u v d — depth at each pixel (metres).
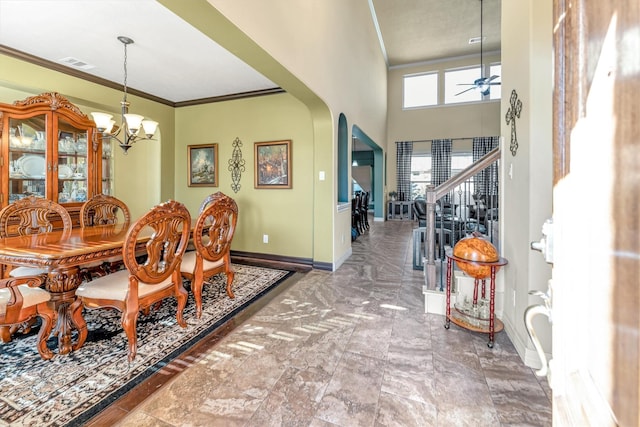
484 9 6.97
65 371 1.80
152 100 4.58
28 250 1.87
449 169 9.55
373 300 2.93
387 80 9.92
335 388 1.64
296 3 2.86
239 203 4.65
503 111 2.41
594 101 0.48
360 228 7.09
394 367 1.83
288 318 2.53
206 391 1.62
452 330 2.30
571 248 0.58
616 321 0.42
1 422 1.40
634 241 0.37
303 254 4.33
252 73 3.76
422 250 4.16
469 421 1.41
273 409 1.49
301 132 4.29
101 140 3.81
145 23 2.62
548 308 0.72
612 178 0.43
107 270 3.05
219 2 1.82
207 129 4.79
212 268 2.76
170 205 2.08
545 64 1.77
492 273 2.05
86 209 3.16
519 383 1.68
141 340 2.17
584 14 0.51
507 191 2.30
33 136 3.24
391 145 10.10
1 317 1.73
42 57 3.24
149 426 1.38
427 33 7.98
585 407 0.51
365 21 6.27
